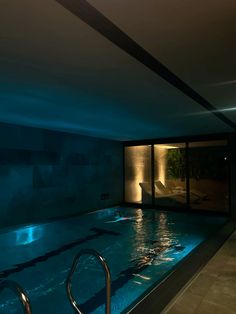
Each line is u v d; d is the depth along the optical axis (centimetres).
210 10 152
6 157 595
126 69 252
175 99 366
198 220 729
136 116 498
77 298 316
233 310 254
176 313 251
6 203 594
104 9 150
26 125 626
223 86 306
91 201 840
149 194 931
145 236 577
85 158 819
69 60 230
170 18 161
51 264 423
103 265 203
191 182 1209
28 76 273
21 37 187
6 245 518
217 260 397
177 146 1140
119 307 295
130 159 1020
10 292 331
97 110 445
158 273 383
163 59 227
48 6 148
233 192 735
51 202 705
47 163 695
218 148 1146
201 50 210
